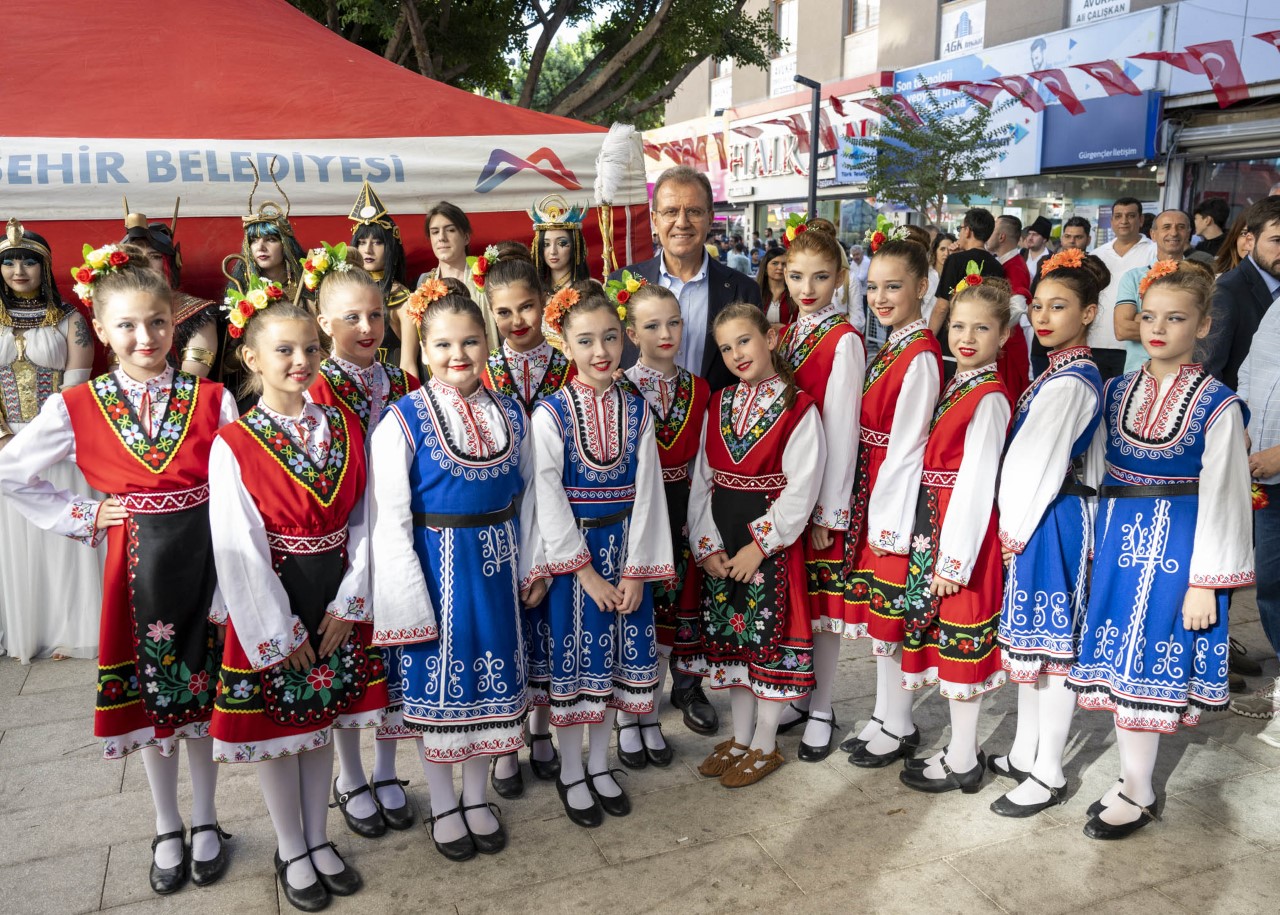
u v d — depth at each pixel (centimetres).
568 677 263
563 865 248
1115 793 262
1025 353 495
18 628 381
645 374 290
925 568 275
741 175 1886
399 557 235
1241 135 918
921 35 1354
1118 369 528
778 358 284
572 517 259
